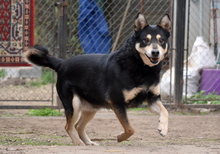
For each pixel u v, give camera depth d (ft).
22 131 32.78
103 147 24.41
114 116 40.40
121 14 53.78
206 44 49.26
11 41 39.70
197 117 39.88
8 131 32.32
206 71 46.57
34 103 46.68
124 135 27.04
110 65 26.84
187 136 32.22
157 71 26.66
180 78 41.75
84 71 28.30
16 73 63.67
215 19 50.31
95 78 27.66
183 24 41.24
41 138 29.99
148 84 26.50
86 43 50.19
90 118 29.71
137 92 26.43
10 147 23.73
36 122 36.78
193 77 46.50
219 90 46.50
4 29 39.55
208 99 42.68
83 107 29.19
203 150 23.70
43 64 30.53
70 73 29.01
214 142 29.14
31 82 62.13
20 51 39.81
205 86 46.62
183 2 40.98
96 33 48.70
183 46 41.42
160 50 25.81
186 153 22.44
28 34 39.86
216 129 34.99
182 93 41.88
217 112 43.29
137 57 25.90
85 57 28.91
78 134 29.68
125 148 24.12
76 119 28.68
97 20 50.96
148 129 34.88
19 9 39.65
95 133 33.45
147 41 25.90
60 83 29.66
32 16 39.88
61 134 32.48
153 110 27.09
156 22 55.26
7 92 53.78
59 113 40.63
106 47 51.16
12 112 41.93
